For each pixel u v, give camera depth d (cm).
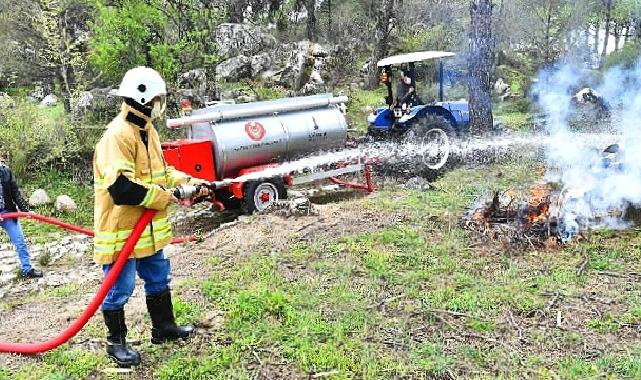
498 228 643
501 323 454
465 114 1217
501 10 2123
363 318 466
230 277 572
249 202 945
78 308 568
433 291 513
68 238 1027
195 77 1647
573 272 540
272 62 1980
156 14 1397
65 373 414
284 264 599
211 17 1516
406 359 406
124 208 393
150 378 406
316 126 1009
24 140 1255
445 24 2267
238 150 933
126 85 387
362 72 2088
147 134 400
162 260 435
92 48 1528
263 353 423
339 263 586
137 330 474
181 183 439
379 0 2128
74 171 1287
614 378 377
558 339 429
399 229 677
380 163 1127
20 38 1839
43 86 1958
